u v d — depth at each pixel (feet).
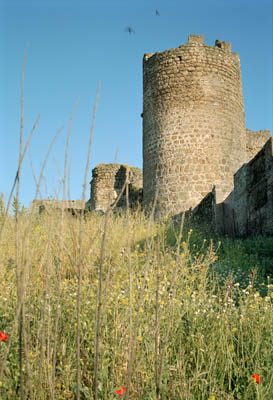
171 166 55.52
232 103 59.26
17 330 9.43
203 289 13.73
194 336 10.84
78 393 6.57
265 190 33.35
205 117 56.29
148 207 55.77
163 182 55.67
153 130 58.49
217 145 55.93
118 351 9.78
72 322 10.59
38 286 10.81
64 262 12.25
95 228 13.99
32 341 9.84
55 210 8.58
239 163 58.39
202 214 51.21
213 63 58.44
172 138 56.34
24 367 8.56
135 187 73.67
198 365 10.29
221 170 55.31
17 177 6.74
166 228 31.32
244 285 18.52
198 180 54.24
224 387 9.91
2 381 8.15
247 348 10.73
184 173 54.65
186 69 57.62
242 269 22.12
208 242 32.91
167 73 58.49
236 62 61.87
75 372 9.20
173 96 57.52
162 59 59.31
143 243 22.09
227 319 12.00
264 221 33.58
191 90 57.00
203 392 9.10
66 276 13.93
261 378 9.68
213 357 10.12
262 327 11.57
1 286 12.25
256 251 26.78
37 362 8.89
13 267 13.85
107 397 8.62
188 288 13.41
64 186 7.45
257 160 36.04
